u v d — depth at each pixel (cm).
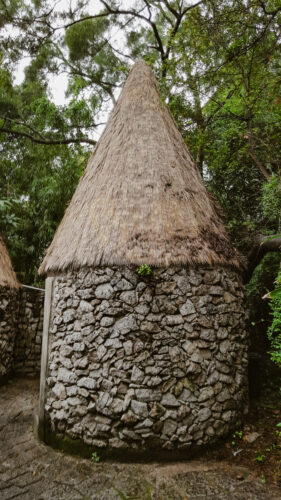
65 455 369
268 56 517
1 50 754
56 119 1107
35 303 800
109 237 418
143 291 387
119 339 377
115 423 358
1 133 1182
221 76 581
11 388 648
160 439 350
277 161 603
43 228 1166
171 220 429
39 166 1198
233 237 737
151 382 361
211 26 496
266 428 402
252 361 529
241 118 617
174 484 307
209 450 359
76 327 406
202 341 384
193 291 395
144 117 534
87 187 517
